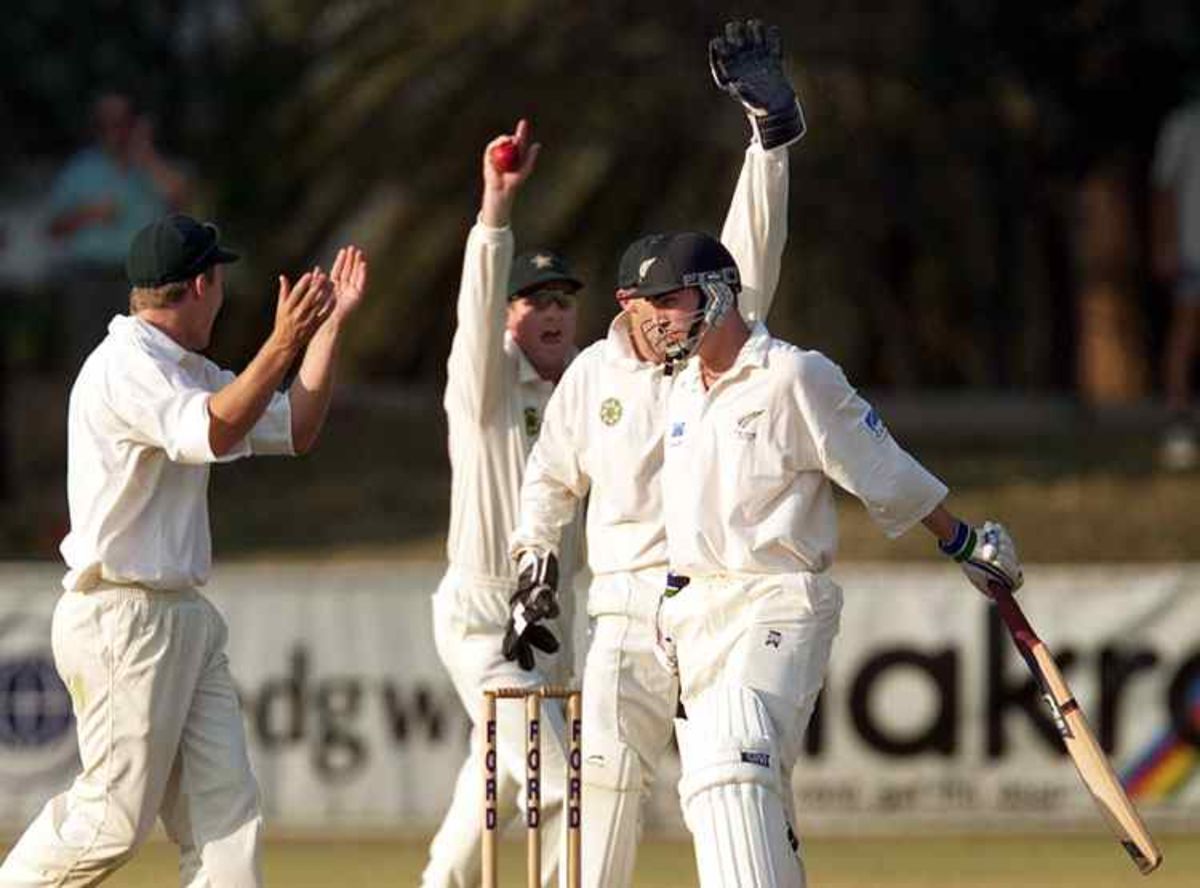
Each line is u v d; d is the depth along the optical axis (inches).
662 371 844.0
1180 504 1817.2
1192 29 1855.3
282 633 1362.0
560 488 879.7
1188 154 1921.8
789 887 763.4
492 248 937.5
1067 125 1945.1
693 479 800.9
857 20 1931.6
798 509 798.5
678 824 1364.4
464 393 955.3
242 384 800.9
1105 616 1376.7
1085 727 797.9
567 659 971.3
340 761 1363.2
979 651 1368.1
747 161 908.0
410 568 1763.0
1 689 1346.0
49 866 838.5
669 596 815.1
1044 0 1868.8
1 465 1914.4
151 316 838.5
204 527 844.6
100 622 828.0
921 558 1738.4
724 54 908.0
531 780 813.9
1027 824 1370.6
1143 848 786.2
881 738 1366.9
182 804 849.5
